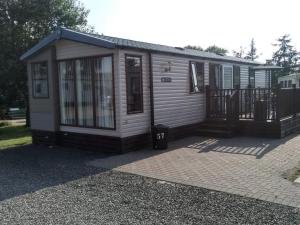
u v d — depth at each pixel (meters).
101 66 9.91
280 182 6.27
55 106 11.20
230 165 7.67
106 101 9.88
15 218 4.91
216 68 14.01
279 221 4.54
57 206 5.38
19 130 18.84
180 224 4.54
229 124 11.62
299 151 8.93
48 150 10.60
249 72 16.75
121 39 11.10
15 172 7.77
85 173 7.46
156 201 5.48
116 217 4.85
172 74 11.37
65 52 10.79
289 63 57.06
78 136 10.73
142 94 10.16
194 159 8.42
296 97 12.84
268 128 11.29
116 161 8.55
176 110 11.60
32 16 19.33
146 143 10.39
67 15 20.50
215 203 5.29
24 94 20.17
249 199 5.41
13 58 18.80
